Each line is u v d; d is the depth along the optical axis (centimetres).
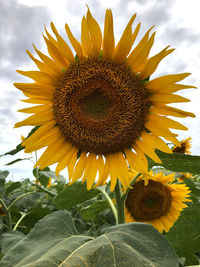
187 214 27
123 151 33
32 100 31
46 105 32
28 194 53
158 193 46
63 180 57
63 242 23
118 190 32
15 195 59
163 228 46
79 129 32
